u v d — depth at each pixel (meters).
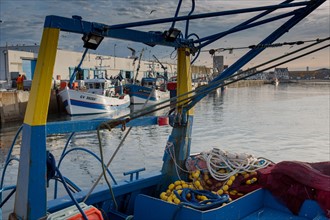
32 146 2.85
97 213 3.02
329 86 146.38
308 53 3.26
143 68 80.25
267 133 25.42
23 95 33.31
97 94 36.88
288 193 4.06
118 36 3.49
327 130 26.39
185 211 3.45
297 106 48.28
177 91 4.60
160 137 23.27
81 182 13.08
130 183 4.40
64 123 3.11
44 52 2.87
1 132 26.16
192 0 4.28
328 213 3.71
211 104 52.25
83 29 3.09
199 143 21.92
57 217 2.86
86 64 63.22
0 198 3.78
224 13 3.36
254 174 4.32
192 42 4.33
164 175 4.70
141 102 47.47
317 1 3.53
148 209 3.74
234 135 24.70
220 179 4.28
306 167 4.11
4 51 51.50
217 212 3.48
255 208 4.11
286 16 3.76
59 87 40.47
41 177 2.91
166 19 3.30
